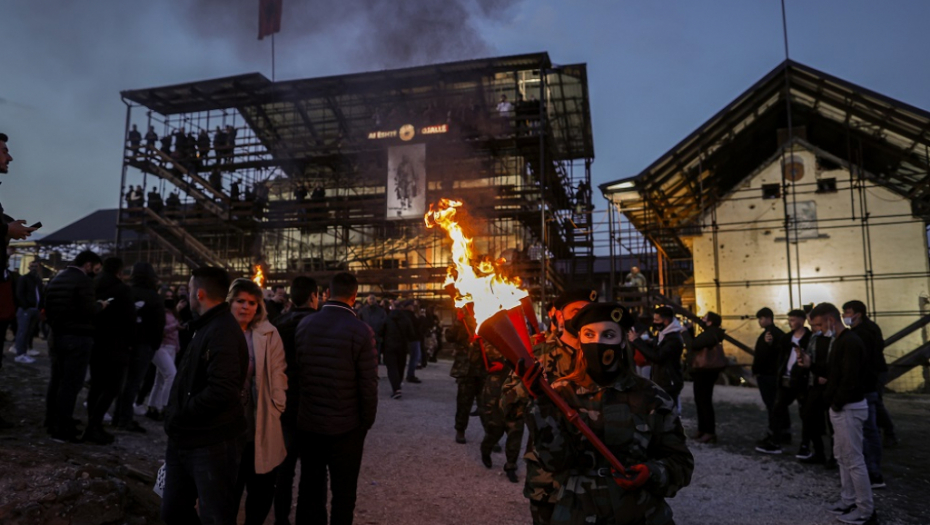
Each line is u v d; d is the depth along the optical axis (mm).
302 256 22609
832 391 4453
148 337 5945
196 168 23406
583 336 2090
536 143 19672
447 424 7785
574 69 20359
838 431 4473
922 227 15203
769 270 16344
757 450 6676
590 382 2113
